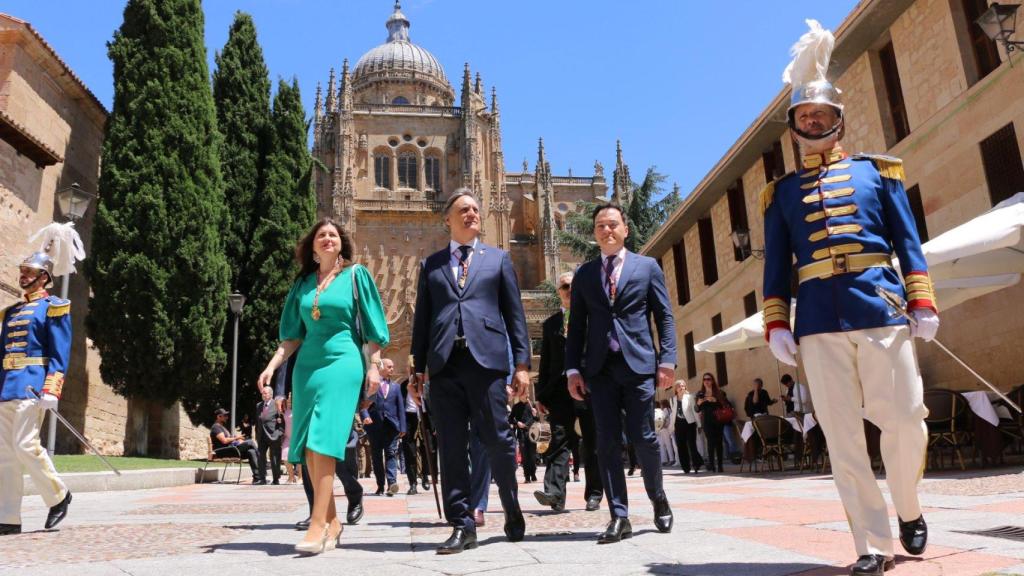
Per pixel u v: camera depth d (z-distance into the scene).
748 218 22.73
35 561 4.00
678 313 29.69
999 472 9.30
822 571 3.31
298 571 3.58
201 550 4.44
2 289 19.19
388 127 65.69
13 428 5.75
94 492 12.09
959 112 14.00
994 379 13.19
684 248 29.44
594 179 73.38
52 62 22.55
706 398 15.89
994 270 11.07
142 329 22.02
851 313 3.35
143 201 22.73
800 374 19.34
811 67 3.73
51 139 23.17
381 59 74.31
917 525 3.51
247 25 32.91
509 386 4.97
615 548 4.21
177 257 22.91
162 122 23.91
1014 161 12.81
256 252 29.70
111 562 3.92
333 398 4.46
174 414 27.50
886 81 16.77
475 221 4.96
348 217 61.03
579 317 5.28
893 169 3.60
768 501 7.11
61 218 23.61
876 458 10.91
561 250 66.69
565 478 7.38
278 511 7.91
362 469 21.84
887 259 3.48
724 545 4.16
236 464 22.69
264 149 31.70
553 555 3.99
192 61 25.14
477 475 5.97
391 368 11.84
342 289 4.71
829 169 3.63
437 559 3.96
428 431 5.88
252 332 28.67
